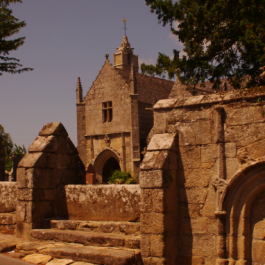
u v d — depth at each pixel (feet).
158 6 57.98
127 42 172.24
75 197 36.91
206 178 29.99
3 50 58.65
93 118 136.46
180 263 30.45
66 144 40.63
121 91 129.70
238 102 28.91
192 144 30.83
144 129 129.18
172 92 104.27
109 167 139.85
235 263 28.25
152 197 29.63
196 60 57.00
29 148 38.73
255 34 44.55
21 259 30.48
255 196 28.32
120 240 31.09
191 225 30.35
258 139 27.76
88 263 29.25
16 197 40.22
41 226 36.86
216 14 50.19
